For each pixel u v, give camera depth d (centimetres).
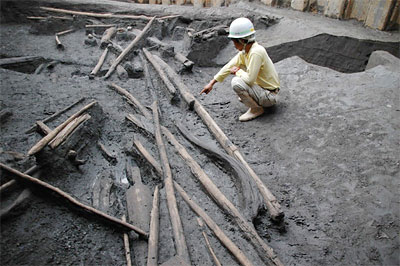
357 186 350
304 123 453
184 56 667
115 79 597
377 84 522
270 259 265
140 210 311
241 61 467
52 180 334
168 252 274
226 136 433
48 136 344
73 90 533
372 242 292
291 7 898
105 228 292
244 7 897
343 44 714
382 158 382
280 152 408
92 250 273
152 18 801
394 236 296
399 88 506
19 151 360
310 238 299
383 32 748
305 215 322
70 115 442
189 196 332
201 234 291
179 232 285
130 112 495
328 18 838
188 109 501
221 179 362
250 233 285
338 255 282
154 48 710
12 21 849
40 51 705
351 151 397
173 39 797
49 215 292
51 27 802
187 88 531
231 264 266
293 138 428
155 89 562
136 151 398
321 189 350
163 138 425
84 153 388
